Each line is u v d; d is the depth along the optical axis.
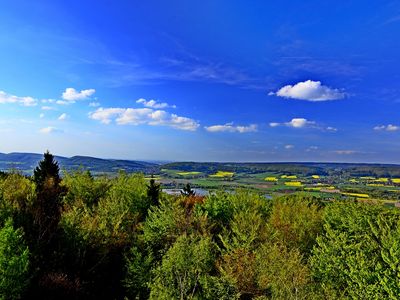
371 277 24.53
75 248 30.31
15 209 30.33
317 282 28.23
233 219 46.50
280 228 38.97
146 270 30.23
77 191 50.34
